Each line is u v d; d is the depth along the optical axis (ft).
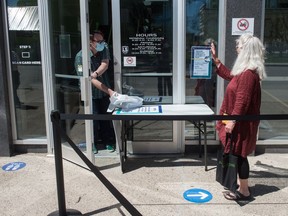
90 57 14.80
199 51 15.26
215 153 15.98
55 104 15.96
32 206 11.64
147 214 11.05
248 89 10.61
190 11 15.05
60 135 10.17
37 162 15.29
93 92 16.06
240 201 11.78
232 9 14.64
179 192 12.46
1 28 15.43
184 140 15.88
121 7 15.11
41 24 15.30
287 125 16.12
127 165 14.84
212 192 12.44
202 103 15.72
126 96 14.66
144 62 15.49
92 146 14.52
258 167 14.43
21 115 16.34
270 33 15.30
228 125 10.91
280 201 11.76
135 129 15.89
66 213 10.80
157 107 14.76
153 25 15.19
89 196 12.25
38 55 15.76
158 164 14.90
